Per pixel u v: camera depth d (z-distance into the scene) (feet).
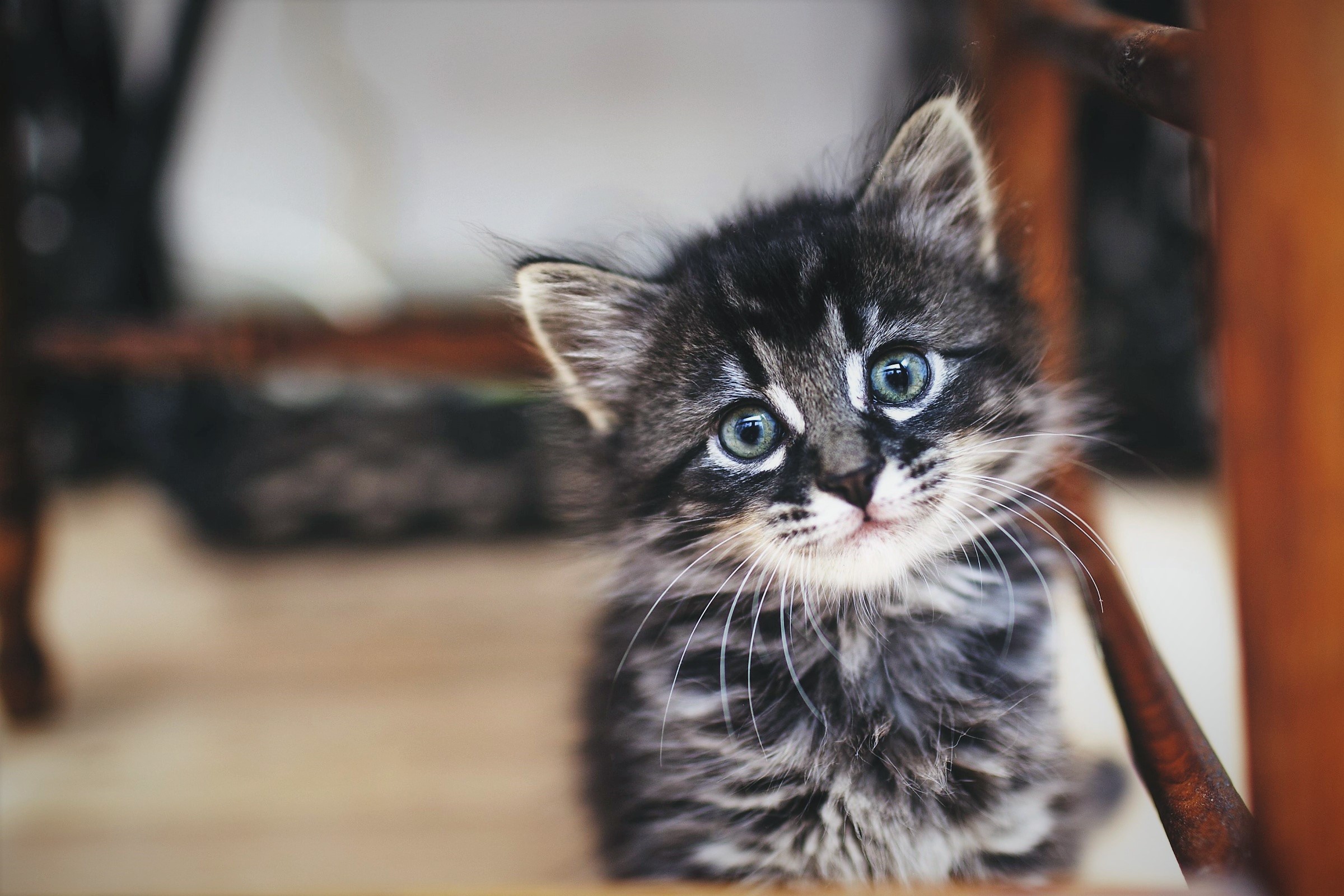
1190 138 1.19
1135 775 1.27
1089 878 1.23
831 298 1.15
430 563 2.29
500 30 3.04
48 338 1.64
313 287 2.69
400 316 1.70
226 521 2.37
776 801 1.16
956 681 1.16
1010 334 1.20
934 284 1.17
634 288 1.23
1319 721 0.93
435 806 1.45
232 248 2.80
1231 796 1.02
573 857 1.34
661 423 1.22
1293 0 0.89
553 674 1.70
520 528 2.43
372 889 1.31
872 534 1.15
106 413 2.92
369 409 2.38
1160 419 1.99
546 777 1.48
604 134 3.12
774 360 1.16
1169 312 2.00
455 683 1.70
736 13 3.01
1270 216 0.91
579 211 2.80
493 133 3.10
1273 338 0.91
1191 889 1.00
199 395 2.40
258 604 2.07
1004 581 1.19
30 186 2.44
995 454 1.18
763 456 1.18
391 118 3.07
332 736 1.59
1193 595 1.68
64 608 2.07
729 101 3.08
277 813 1.45
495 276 1.35
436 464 2.39
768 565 1.19
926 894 1.07
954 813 1.14
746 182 1.90
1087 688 1.29
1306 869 0.93
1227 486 0.94
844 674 1.17
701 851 1.19
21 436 1.61
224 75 3.01
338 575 2.24
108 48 2.50
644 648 1.23
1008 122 1.32
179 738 1.59
